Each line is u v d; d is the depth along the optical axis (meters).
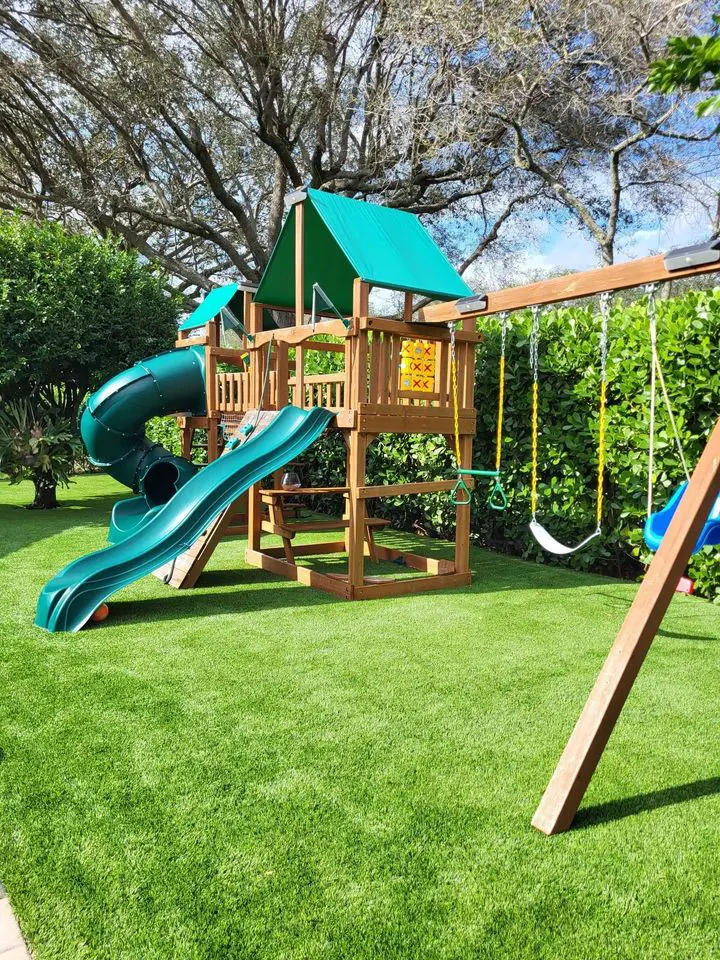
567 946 1.88
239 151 20.97
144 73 17.30
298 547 7.29
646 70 13.15
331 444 10.66
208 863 2.22
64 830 2.39
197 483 5.93
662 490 6.11
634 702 3.55
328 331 5.95
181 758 2.91
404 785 2.71
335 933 1.92
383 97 16.52
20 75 17.94
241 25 16.72
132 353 11.48
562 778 2.44
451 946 1.88
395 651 4.31
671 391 5.86
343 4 17.89
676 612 5.32
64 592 4.79
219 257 25.97
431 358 6.41
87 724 3.22
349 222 6.04
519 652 4.31
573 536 7.00
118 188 20.45
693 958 1.85
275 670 3.96
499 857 2.26
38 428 10.45
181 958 1.83
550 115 15.33
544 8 13.27
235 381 9.09
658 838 2.38
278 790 2.66
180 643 4.43
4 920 1.97
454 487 6.24
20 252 10.41
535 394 4.84
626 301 14.36
